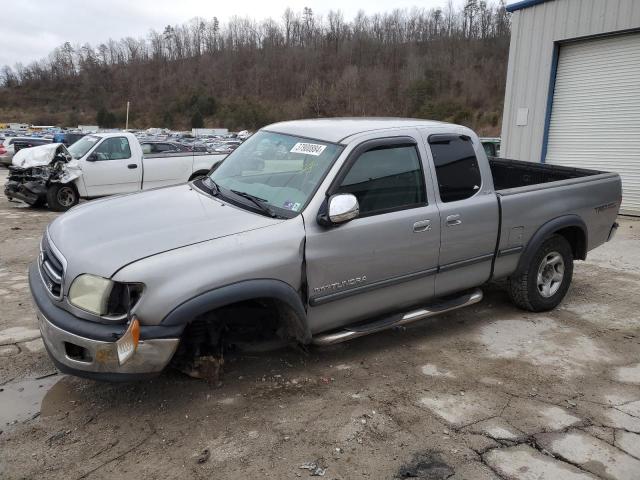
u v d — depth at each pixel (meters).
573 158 12.21
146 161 12.55
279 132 4.53
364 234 3.85
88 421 3.33
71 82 138.88
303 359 4.23
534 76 12.55
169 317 3.08
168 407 3.49
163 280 3.09
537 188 5.04
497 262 4.84
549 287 5.41
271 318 3.88
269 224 3.55
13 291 5.73
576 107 12.00
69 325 3.09
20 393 3.64
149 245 3.27
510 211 4.79
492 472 2.95
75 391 3.67
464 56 100.75
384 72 102.62
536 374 4.11
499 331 4.93
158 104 124.50
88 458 2.98
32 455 3.00
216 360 3.71
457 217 4.39
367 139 3.99
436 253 4.32
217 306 3.22
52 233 3.71
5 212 11.60
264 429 3.28
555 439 3.27
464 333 4.87
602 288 6.30
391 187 4.07
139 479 2.83
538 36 12.34
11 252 7.60
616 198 5.90
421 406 3.60
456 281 4.59
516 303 5.40
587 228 5.56
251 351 3.95
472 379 4.00
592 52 11.55
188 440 3.16
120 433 3.21
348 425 3.35
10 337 4.50
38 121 122.38
